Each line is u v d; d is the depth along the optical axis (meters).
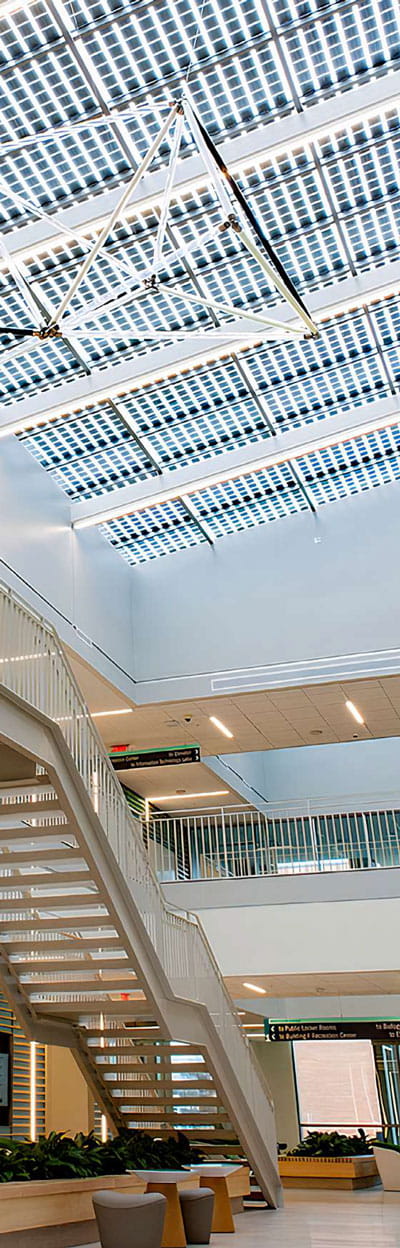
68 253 13.37
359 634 18.59
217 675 19.09
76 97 11.55
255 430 18.41
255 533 20.16
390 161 13.72
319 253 15.01
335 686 18.70
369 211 14.41
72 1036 14.09
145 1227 8.94
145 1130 16.36
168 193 9.96
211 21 11.28
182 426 17.70
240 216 13.81
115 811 11.52
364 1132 26.28
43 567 16.06
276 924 18.06
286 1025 20.34
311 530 19.81
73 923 11.62
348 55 11.99
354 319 16.48
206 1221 11.05
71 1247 10.12
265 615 19.33
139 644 19.83
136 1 10.85
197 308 15.16
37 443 17.03
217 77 11.88
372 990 21.45
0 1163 10.04
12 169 12.13
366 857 25.47
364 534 19.42
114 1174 11.56
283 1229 12.29
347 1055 28.09
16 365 15.15
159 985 12.22
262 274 14.94
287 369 17.20
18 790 10.36
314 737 21.91
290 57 11.86
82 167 12.33
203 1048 13.54
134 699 19.30
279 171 13.51
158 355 15.24
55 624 15.98
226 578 19.94
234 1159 17.48
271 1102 16.48
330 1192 19.97
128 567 20.55
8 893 12.88
